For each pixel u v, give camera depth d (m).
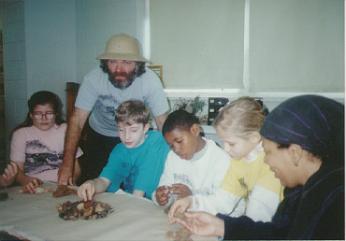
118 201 1.25
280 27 1.95
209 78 2.24
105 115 1.89
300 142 0.80
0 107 2.91
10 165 1.57
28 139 1.73
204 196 1.17
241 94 2.10
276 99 1.97
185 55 2.32
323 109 0.80
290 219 0.88
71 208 1.14
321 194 0.75
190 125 1.31
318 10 1.83
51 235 0.96
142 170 1.47
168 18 2.37
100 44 2.75
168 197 1.21
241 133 1.14
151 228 0.99
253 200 1.06
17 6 2.70
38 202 1.26
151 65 2.45
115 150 1.52
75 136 1.74
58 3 2.80
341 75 1.79
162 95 1.80
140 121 1.47
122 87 1.75
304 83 1.90
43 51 2.76
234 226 0.92
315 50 1.86
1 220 1.08
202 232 0.94
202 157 1.32
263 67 2.03
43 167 1.73
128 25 2.57
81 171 1.93
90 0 2.77
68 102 2.64
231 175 1.19
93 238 0.94
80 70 2.91
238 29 2.10
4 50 2.84
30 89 2.72
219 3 2.15
